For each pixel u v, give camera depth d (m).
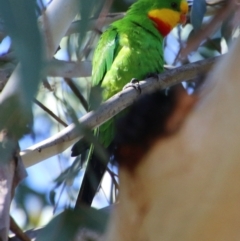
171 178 2.66
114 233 2.83
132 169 2.73
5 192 4.07
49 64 2.83
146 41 7.90
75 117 3.60
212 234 2.55
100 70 7.89
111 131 6.78
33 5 2.86
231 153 2.58
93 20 3.69
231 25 6.11
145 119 2.78
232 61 2.70
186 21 8.63
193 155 2.64
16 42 2.72
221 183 2.57
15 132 3.45
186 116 2.73
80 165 6.44
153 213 2.68
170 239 2.62
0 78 6.35
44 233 4.53
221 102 2.66
